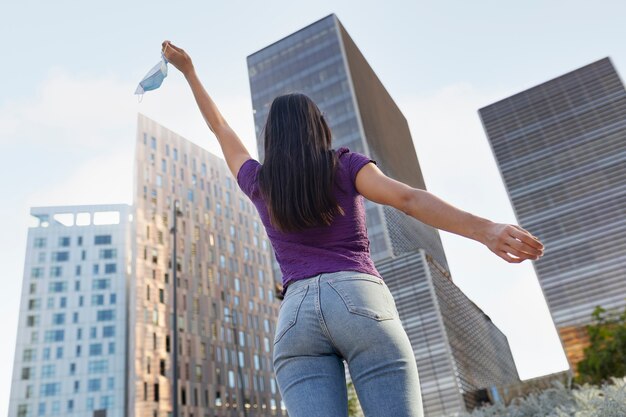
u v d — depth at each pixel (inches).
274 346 50.9
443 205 48.5
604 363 1911.9
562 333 3476.9
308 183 52.5
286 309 50.0
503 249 44.5
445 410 2043.6
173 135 2898.6
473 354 2628.0
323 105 2886.3
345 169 54.3
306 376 47.4
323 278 49.4
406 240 2719.0
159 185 2647.6
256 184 57.6
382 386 45.4
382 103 3767.2
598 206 3769.7
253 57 3316.9
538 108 4347.9
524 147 4254.4
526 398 181.3
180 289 2449.6
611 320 2119.8
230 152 66.5
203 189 2923.2
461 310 2839.6
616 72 4173.2
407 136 4626.0
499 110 4520.2
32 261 3449.8
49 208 3681.1
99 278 3454.7
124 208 3747.5
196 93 73.3
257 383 2566.4
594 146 3983.8
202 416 2206.0
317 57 3063.5
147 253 2394.2
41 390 3048.7
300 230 52.1
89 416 2997.0
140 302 2236.7
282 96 60.9
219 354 2450.8
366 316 46.6
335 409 45.9
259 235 3181.6
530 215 3976.4
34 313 3272.6
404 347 47.1
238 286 2792.8
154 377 2117.4
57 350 3179.1
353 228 52.6
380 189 52.1
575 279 3612.2
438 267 2709.2
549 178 4040.4
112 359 3189.0
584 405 138.9
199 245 2689.5
